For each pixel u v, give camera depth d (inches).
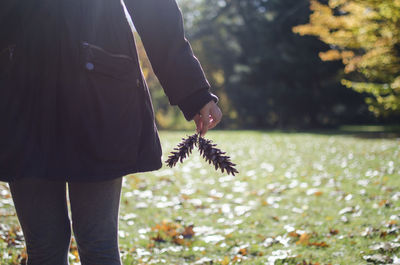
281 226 154.9
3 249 117.0
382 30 366.3
